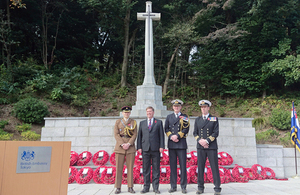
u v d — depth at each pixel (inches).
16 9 764.6
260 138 439.5
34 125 503.8
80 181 243.1
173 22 794.2
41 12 798.5
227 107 703.7
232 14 805.9
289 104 631.8
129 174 206.5
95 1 670.5
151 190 213.8
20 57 751.1
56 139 310.3
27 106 502.0
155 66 862.5
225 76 746.2
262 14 670.5
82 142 306.5
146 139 209.8
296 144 324.2
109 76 813.9
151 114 216.5
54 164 138.4
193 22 740.7
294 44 714.8
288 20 705.6
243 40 719.7
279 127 502.6
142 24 829.2
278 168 309.7
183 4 813.9
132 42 858.1
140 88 359.3
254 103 674.8
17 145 129.4
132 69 804.0
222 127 309.6
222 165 282.5
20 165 128.6
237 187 230.1
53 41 860.6
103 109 653.3
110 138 303.7
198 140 207.8
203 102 215.3
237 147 305.7
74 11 889.5
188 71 812.0
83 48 942.4
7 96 579.2
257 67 709.9
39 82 619.5
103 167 253.3
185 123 213.3
